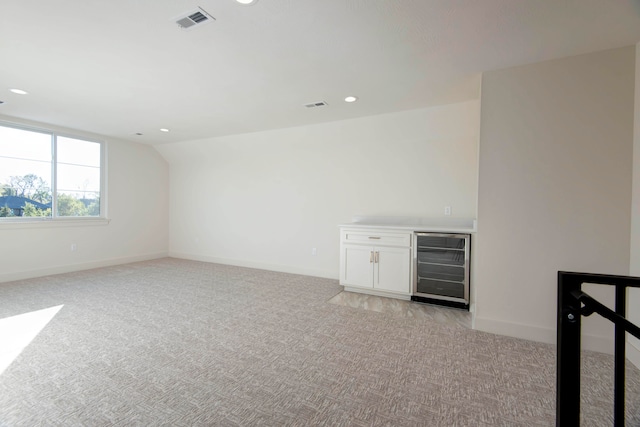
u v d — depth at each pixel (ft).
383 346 7.68
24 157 14.23
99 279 14.33
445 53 7.46
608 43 6.92
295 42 7.02
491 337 8.20
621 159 7.18
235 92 10.14
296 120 13.51
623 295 3.11
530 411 5.27
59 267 15.40
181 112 12.45
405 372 6.48
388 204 13.78
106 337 8.09
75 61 7.98
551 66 7.73
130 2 5.59
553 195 7.75
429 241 11.09
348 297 11.87
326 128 14.15
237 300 11.34
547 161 7.79
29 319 9.29
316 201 15.57
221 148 18.01
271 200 16.96
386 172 13.80
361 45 7.13
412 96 10.44
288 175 16.39
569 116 7.57
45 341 7.82
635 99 7.01
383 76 8.83
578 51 7.29
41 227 14.73
